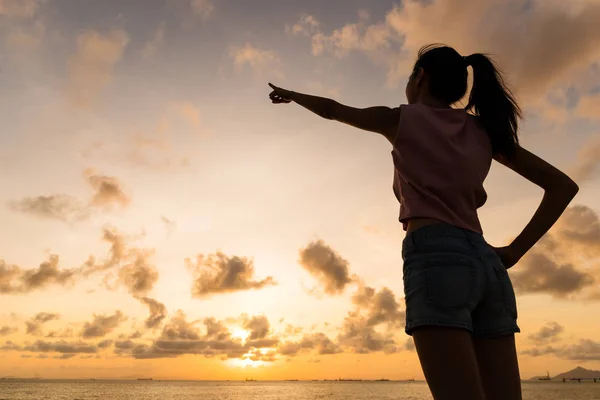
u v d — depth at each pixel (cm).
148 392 15138
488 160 186
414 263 163
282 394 14300
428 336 152
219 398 11562
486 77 194
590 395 11212
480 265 160
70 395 12138
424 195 171
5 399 10338
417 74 202
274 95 206
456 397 144
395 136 180
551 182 190
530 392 13575
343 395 13588
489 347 164
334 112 190
